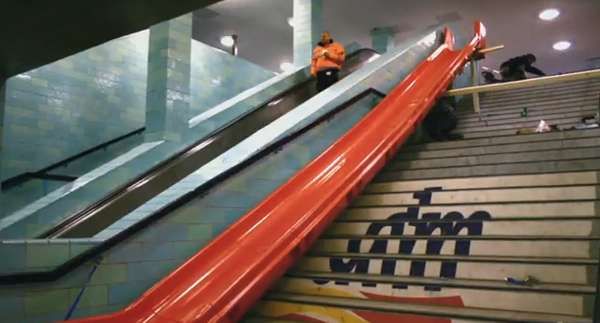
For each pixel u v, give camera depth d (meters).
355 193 4.49
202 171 4.81
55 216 5.29
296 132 4.95
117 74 7.85
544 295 2.87
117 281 3.46
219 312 3.17
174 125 6.56
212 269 3.58
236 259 3.67
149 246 3.68
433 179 4.71
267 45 13.66
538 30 12.88
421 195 4.51
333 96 5.71
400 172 5.10
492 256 3.49
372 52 9.87
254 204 4.51
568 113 7.45
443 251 3.71
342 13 11.56
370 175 4.72
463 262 3.40
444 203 4.30
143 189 4.69
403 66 7.48
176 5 2.73
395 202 4.59
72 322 2.90
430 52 8.52
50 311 3.10
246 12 11.29
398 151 5.76
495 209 3.98
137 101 8.12
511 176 4.39
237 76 9.75
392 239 3.96
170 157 5.40
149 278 3.66
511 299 2.95
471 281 3.23
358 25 12.35
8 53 3.25
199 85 8.91
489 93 9.27
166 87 6.51
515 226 3.69
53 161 6.91
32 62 3.44
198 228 4.03
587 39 13.66
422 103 6.16
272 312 3.51
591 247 3.23
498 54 15.13
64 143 7.07
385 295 3.35
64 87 7.13
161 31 6.63
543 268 3.12
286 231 3.91
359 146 5.29
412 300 3.24
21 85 6.62
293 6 10.80
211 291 3.36
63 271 3.14
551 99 8.38
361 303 3.25
